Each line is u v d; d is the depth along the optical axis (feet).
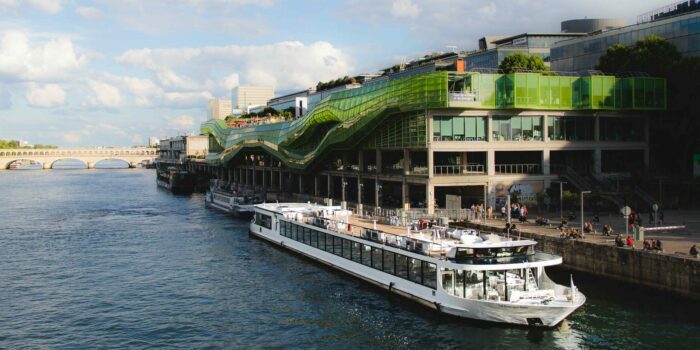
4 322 186.09
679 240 211.61
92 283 233.35
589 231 229.25
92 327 180.65
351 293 206.80
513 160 339.36
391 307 189.37
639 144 344.90
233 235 341.41
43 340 170.40
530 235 233.14
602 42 388.78
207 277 237.25
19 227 390.63
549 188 323.57
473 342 156.76
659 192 298.35
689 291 176.55
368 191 433.07
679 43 338.34
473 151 322.14
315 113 446.60
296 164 480.64
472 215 279.28
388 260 204.64
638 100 330.34
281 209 306.55
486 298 168.04
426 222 245.24
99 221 417.49
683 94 324.39
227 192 511.40
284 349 158.71
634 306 177.68
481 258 172.86
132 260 274.57
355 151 435.12
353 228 243.40
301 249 272.51
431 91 302.45
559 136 331.16
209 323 181.47
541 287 176.24
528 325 163.32
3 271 255.70
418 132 319.47
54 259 280.51
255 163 654.12
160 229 371.56
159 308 198.08
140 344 165.89
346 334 167.22
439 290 177.17
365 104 362.33
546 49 501.15
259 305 196.95
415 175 321.73
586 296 188.14
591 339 154.92
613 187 310.65
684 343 150.00
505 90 313.32
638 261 191.42
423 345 156.35
